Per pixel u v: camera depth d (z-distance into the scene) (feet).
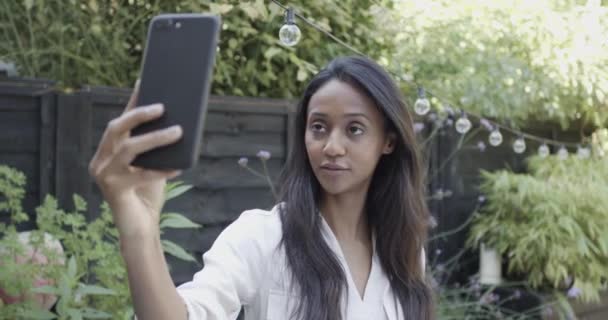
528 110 16.48
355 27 13.10
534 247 14.15
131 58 10.72
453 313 13.02
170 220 8.12
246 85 11.56
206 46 3.27
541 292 14.08
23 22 9.98
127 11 10.62
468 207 15.17
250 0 11.21
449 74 15.51
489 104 15.15
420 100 10.16
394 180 5.20
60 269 7.24
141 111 3.04
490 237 14.62
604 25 18.29
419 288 5.28
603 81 17.65
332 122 4.69
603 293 15.05
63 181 8.76
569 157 16.37
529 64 17.33
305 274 4.68
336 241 4.93
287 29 7.00
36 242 7.32
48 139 8.66
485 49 16.60
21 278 7.02
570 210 14.28
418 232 5.25
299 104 4.98
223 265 4.44
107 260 7.47
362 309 4.91
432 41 15.96
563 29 17.43
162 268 3.40
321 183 4.75
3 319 6.88
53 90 8.71
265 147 10.73
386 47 14.07
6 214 8.51
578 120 18.66
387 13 13.84
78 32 10.23
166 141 3.05
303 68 11.39
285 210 4.88
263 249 4.68
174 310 3.44
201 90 3.21
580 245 13.78
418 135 12.69
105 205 7.80
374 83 4.71
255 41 11.57
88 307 7.64
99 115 9.13
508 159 16.25
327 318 4.65
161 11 10.74
